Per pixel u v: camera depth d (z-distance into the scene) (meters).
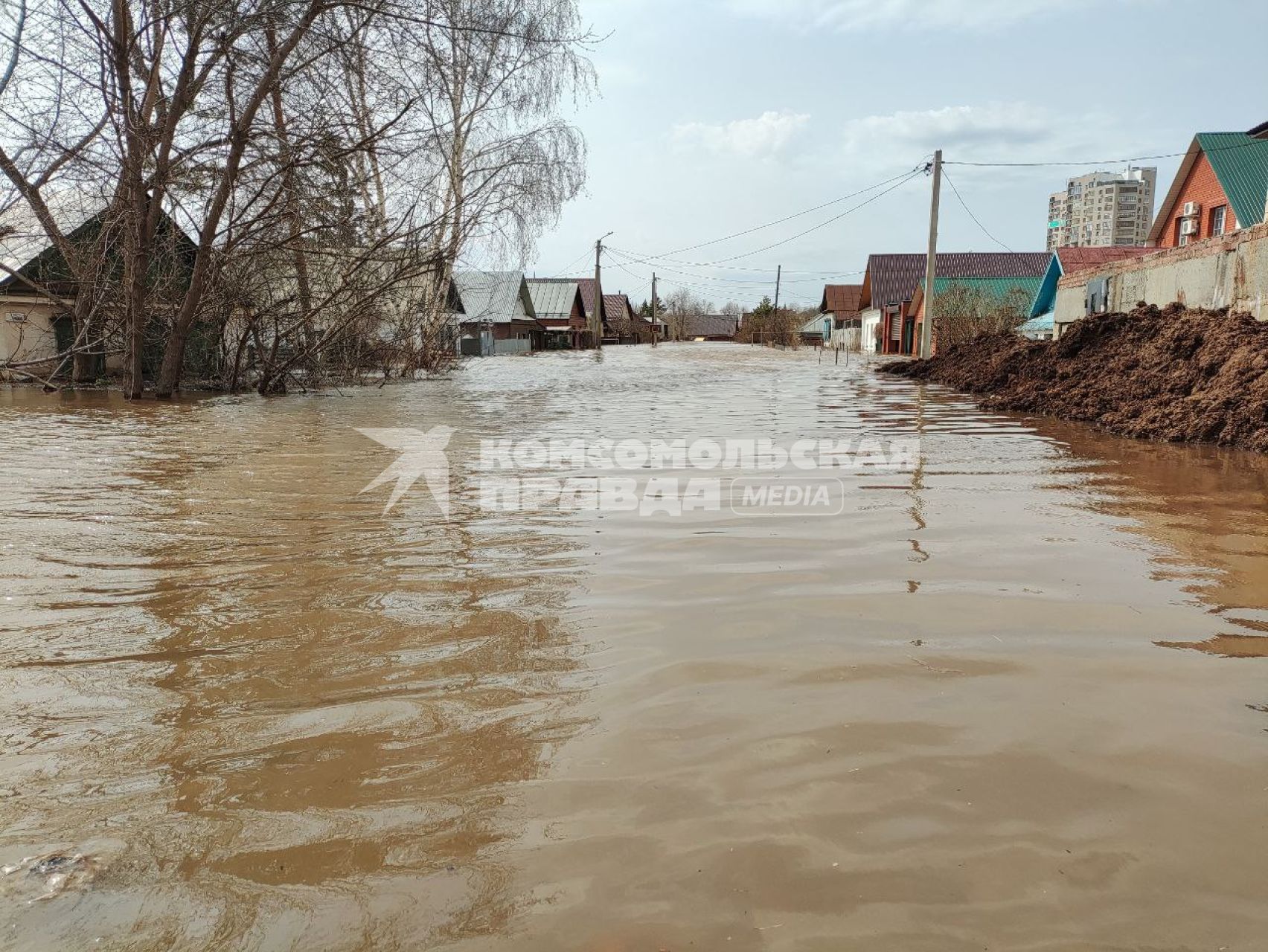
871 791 1.78
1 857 1.61
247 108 13.67
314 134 13.72
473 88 18.02
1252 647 2.55
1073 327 11.50
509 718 2.13
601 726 2.08
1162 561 3.46
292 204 14.35
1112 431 7.96
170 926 1.42
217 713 2.18
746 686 2.30
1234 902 1.44
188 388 16.61
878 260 44.81
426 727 2.09
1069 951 1.33
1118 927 1.38
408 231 15.49
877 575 3.30
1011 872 1.52
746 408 11.17
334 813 1.73
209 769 1.91
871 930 1.38
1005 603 2.95
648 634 2.70
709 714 2.14
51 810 1.76
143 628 2.79
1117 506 4.52
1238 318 8.20
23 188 12.89
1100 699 2.20
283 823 1.70
